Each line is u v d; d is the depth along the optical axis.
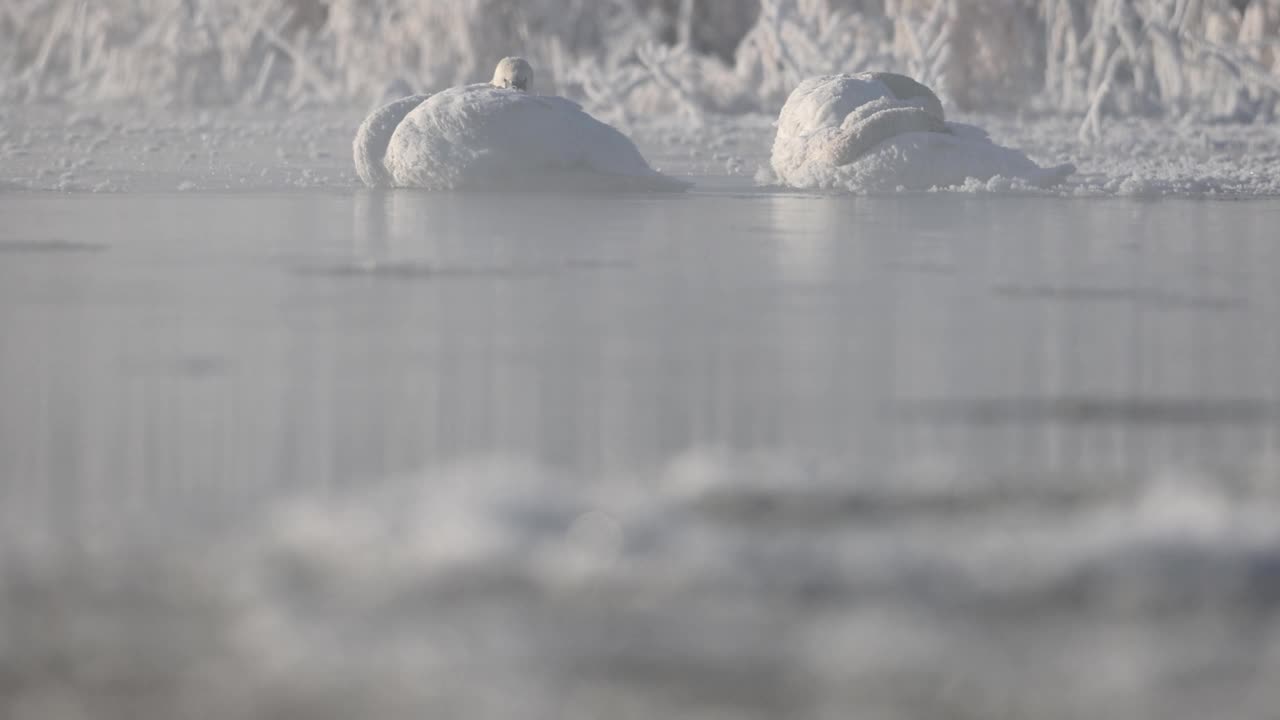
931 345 22.53
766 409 18.14
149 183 59.03
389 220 43.00
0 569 11.89
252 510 13.60
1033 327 24.25
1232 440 16.72
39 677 10.09
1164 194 56.59
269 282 28.72
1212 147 97.81
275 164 73.38
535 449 16.00
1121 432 17.09
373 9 153.25
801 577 11.45
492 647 10.35
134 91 151.50
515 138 55.78
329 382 19.38
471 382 19.45
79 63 161.38
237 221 42.38
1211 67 135.50
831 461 15.42
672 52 145.25
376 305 25.84
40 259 32.41
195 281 28.80
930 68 135.62
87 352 21.23
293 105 144.00
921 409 18.20
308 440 16.34
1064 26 144.62
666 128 117.69
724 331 23.59
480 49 149.50
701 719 9.47
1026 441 16.61
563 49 150.12
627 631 10.55
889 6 139.38
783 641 10.42
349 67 152.00
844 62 136.12
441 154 55.56
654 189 56.69
